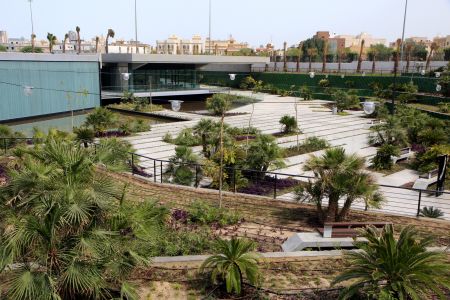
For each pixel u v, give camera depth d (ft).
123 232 18.13
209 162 42.68
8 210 16.46
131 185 38.42
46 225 15.78
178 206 33.50
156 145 67.72
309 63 192.34
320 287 20.44
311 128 88.17
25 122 93.09
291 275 21.62
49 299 14.87
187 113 108.58
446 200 42.16
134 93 125.29
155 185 39.04
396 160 58.44
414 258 17.30
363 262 18.17
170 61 133.18
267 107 128.06
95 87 113.09
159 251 24.22
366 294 17.71
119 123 82.58
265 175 45.91
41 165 17.72
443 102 104.12
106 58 127.34
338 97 121.29
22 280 14.93
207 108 111.34
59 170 17.46
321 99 151.64
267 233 28.73
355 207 35.17
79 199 16.29
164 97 135.23
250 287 20.26
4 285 16.24
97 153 19.56
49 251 15.80
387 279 17.47
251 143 47.80
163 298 19.51
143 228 18.13
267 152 45.47
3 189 17.12
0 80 86.84
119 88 127.03
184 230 28.07
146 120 100.68
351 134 81.56
